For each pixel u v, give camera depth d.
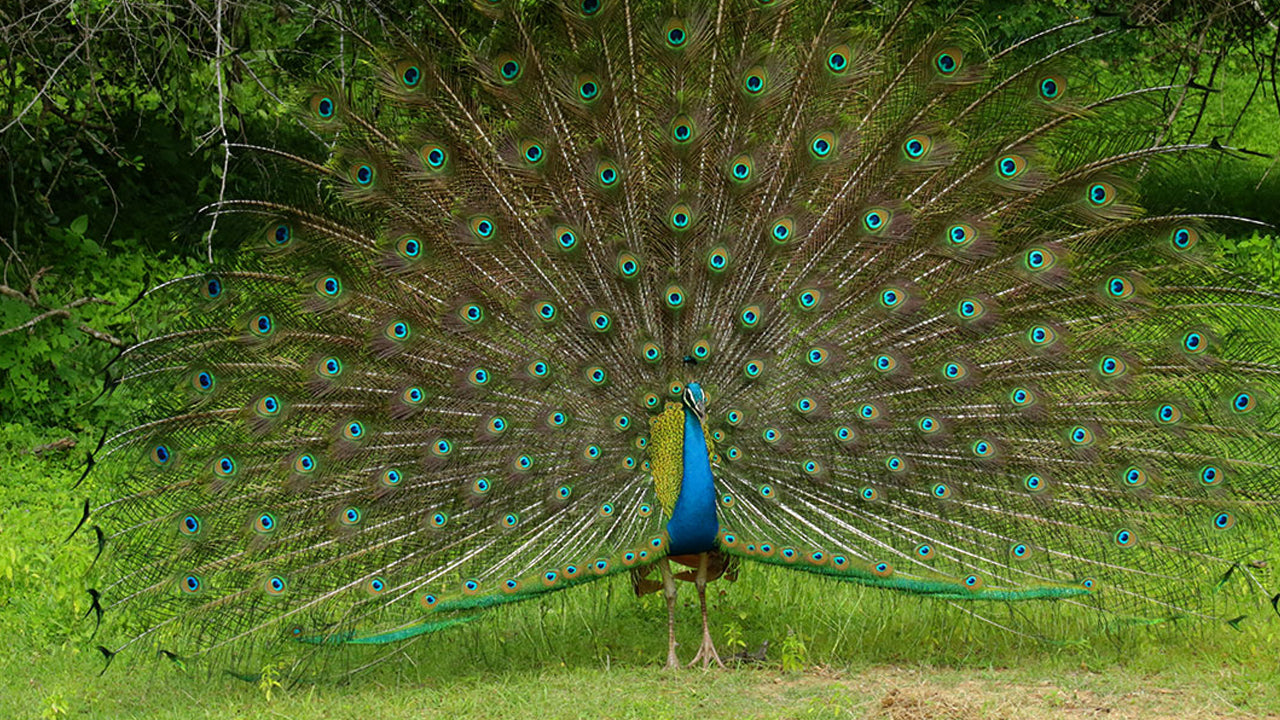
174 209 14.32
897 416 7.21
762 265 7.19
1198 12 13.18
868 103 7.21
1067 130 7.14
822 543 7.25
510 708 6.77
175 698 7.11
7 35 10.76
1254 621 7.58
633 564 7.09
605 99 7.13
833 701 6.57
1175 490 7.25
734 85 7.16
